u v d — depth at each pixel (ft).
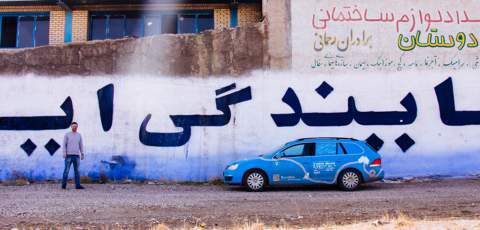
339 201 38.78
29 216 33.01
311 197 41.50
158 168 55.11
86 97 56.65
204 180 54.70
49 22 65.82
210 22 66.13
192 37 57.21
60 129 56.18
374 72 55.47
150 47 57.21
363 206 36.06
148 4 64.64
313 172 46.14
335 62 55.88
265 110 55.47
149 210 35.29
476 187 47.50
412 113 54.60
